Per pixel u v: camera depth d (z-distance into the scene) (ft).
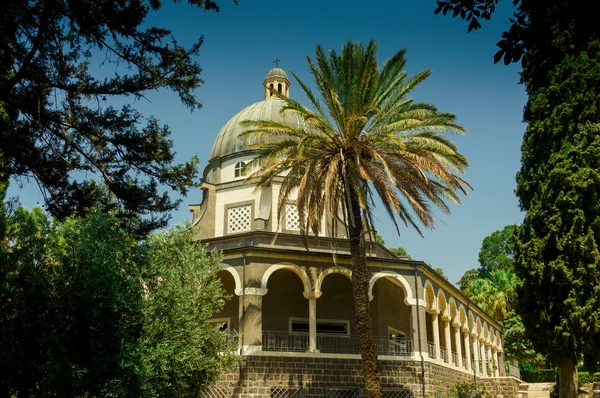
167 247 80.53
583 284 86.38
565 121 93.66
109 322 52.49
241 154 113.70
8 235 53.72
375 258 95.66
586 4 28.73
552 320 88.02
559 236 88.63
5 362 46.91
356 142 76.13
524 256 91.71
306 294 91.04
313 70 78.95
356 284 78.74
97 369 49.73
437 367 98.37
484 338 143.02
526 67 33.47
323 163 79.87
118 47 48.01
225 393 84.02
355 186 76.07
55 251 55.42
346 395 87.61
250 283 88.43
